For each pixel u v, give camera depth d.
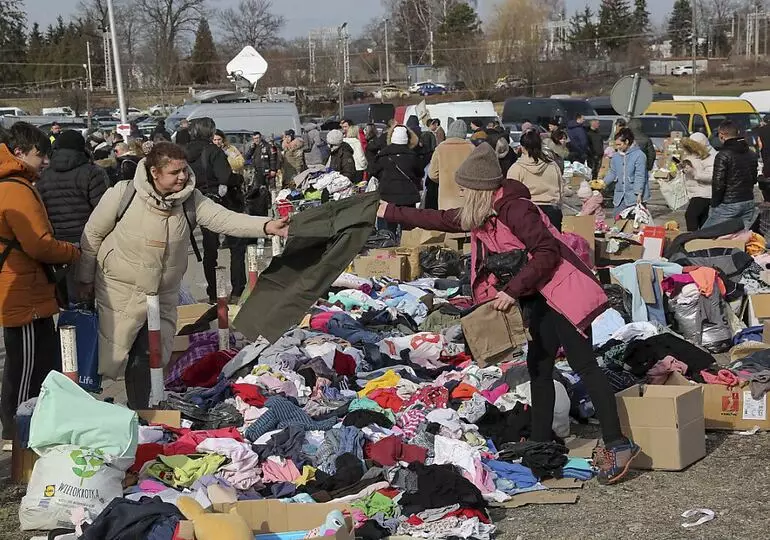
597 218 12.26
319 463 5.73
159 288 6.37
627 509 5.32
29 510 5.07
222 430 6.05
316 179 18.31
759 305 8.81
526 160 9.84
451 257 11.80
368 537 4.80
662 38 94.12
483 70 68.94
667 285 8.77
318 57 77.31
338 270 6.12
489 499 5.45
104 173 7.96
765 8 95.69
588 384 5.66
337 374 7.50
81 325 6.32
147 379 6.50
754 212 11.67
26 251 5.93
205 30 84.25
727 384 6.60
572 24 92.38
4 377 6.23
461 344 8.39
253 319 6.16
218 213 6.31
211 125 10.98
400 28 99.75
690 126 29.20
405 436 6.12
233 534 4.23
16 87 85.50
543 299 5.69
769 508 5.23
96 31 83.19
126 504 4.55
